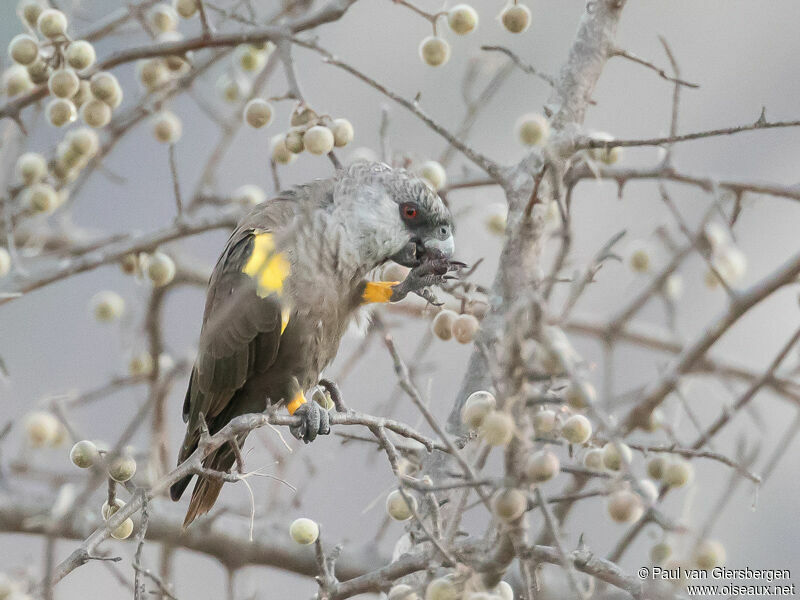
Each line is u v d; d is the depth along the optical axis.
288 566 10.95
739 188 9.35
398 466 7.20
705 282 10.95
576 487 8.59
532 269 8.04
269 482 12.05
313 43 9.39
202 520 10.74
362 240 9.64
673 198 17.06
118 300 11.88
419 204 9.80
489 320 7.95
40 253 12.57
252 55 10.92
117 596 15.60
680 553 6.54
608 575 6.60
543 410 6.81
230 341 9.26
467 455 7.37
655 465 7.51
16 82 9.70
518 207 8.33
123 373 12.19
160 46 9.78
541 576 7.59
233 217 11.12
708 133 7.74
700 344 9.27
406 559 6.92
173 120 10.71
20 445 10.31
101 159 11.10
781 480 15.70
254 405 9.89
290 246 9.25
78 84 9.29
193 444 9.77
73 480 10.21
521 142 8.17
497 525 6.12
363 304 9.98
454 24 9.20
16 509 10.33
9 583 6.73
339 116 19.20
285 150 9.38
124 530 7.07
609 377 10.33
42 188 10.22
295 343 9.43
